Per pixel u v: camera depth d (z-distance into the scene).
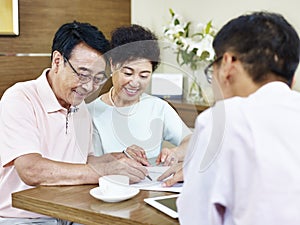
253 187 1.19
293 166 1.19
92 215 1.52
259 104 1.27
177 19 3.63
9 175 2.05
